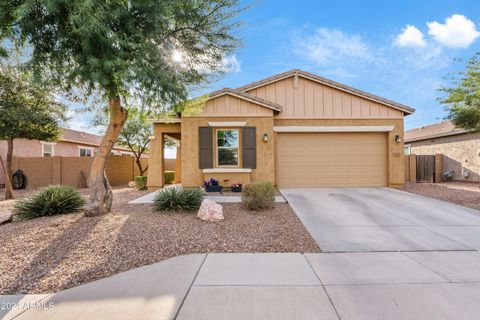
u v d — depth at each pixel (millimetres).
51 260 4105
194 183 11562
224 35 6844
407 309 2883
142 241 4875
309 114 12445
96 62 4742
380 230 5875
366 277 3633
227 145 11766
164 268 3943
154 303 3021
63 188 7309
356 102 12531
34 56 5164
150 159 13016
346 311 2854
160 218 6355
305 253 4562
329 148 12523
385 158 12586
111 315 2803
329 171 12492
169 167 23109
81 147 22281
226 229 5727
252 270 3869
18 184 15477
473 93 8641
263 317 2754
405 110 12336
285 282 3494
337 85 12352
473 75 8711
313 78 12367
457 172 16906
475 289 3295
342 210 7734
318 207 8109
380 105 12531
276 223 6297
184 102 7027
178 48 6648
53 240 4832
